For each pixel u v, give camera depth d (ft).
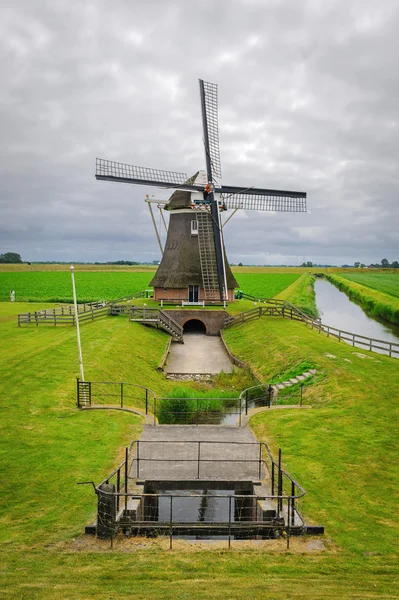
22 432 61.82
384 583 31.71
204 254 158.71
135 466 52.60
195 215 162.09
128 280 385.70
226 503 53.42
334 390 81.30
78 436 60.80
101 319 146.92
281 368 101.35
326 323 197.47
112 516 38.19
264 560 35.06
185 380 104.88
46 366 91.50
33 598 28.45
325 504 44.70
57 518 41.55
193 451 57.36
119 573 32.32
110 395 79.15
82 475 50.06
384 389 80.28
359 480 49.75
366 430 63.67
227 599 28.81
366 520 41.98
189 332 158.30
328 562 34.91
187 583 30.99
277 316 153.89
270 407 75.15
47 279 389.80
